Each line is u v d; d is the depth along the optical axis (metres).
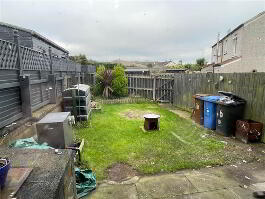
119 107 12.49
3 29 10.83
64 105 8.39
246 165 4.90
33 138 4.56
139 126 8.17
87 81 18.19
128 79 17.14
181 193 3.79
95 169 4.64
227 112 6.92
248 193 3.80
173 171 4.59
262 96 6.30
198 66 31.95
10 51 4.79
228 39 17.19
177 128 7.95
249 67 13.04
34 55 6.61
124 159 5.14
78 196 3.65
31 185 2.16
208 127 7.94
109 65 27.62
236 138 6.78
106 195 3.73
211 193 3.79
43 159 2.81
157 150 5.71
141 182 4.16
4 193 1.98
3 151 3.12
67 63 12.66
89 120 8.88
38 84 6.98
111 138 6.70
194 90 10.79
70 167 2.88
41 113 6.05
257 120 6.52
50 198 1.95
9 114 4.67
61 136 4.61
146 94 15.61
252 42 12.73
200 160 5.10
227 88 8.12
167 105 13.39
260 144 6.22
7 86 4.46
